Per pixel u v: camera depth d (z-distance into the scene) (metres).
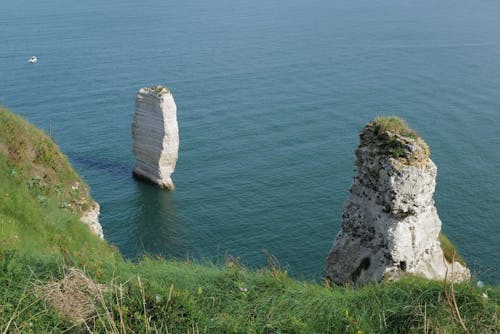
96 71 91.31
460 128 65.19
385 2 177.88
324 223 45.53
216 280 11.47
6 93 77.62
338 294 11.44
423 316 9.92
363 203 18.23
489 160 56.19
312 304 10.79
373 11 160.00
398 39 118.44
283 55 104.75
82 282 10.64
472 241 41.78
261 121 69.50
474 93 78.31
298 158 58.66
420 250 17.62
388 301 10.65
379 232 17.55
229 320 10.20
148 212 49.44
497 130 64.25
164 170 54.53
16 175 21.06
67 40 114.94
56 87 81.50
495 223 44.31
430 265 18.14
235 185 53.22
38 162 23.09
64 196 22.95
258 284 11.40
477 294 10.27
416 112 71.44
